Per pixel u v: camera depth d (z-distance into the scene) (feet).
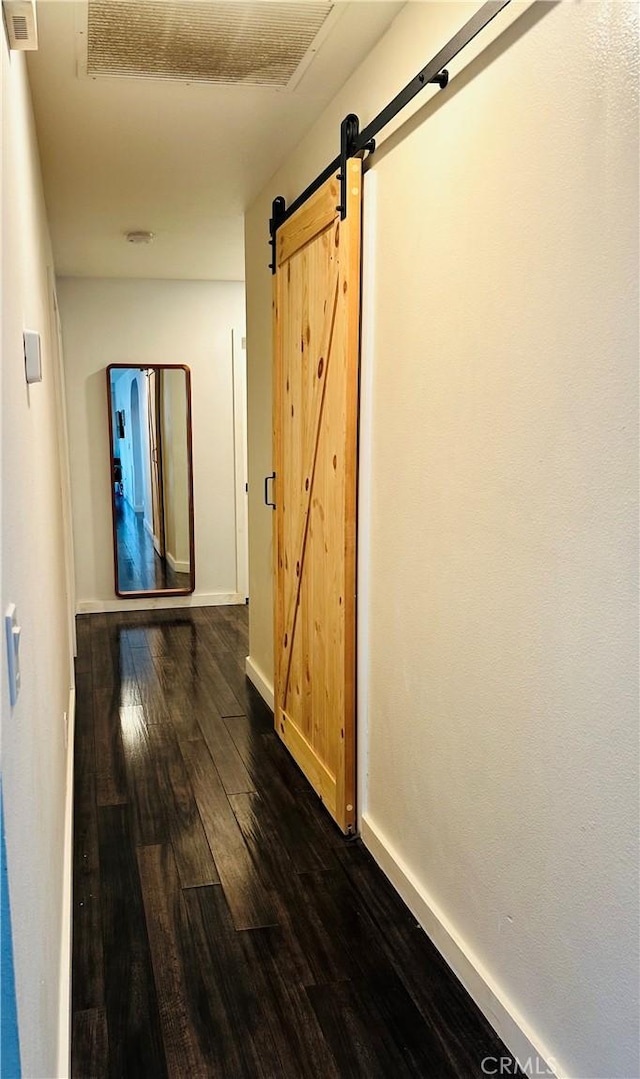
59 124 8.87
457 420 5.78
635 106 3.80
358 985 6.16
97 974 6.29
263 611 12.84
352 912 7.11
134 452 18.90
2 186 3.59
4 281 3.58
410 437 6.64
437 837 6.50
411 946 6.63
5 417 3.36
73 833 8.50
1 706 2.71
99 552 18.94
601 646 4.27
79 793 9.48
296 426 9.71
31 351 5.06
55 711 6.69
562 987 4.79
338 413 7.95
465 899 6.04
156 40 6.90
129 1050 5.52
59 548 10.06
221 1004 5.97
